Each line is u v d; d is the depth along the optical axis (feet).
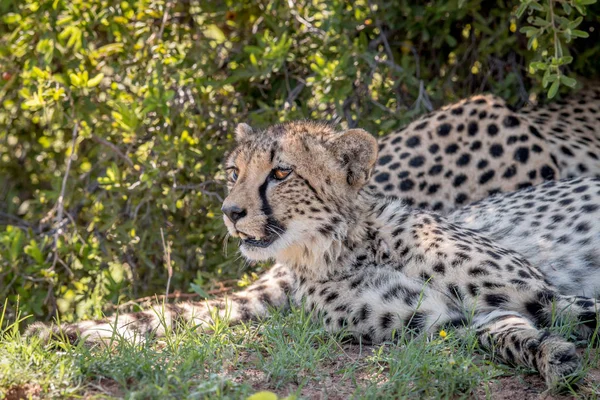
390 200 28.55
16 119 43.68
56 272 37.76
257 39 38.75
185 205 39.24
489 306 25.39
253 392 20.88
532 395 21.59
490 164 34.94
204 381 20.62
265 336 24.95
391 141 35.65
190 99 39.06
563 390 21.54
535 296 25.07
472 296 25.45
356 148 27.25
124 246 37.81
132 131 36.40
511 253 26.91
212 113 39.63
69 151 40.78
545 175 34.73
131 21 39.29
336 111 37.65
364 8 38.68
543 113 37.47
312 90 38.88
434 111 36.42
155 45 38.58
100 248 38.65
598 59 40.55
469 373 22.03
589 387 21.66
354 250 27.09
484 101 35.81
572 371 21.39
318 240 26.96
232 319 28.27
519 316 24.23
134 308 34.58
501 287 25.23
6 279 37.52
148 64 38.65
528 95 39.29
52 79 36.60
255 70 37.45
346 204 27.35
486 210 31.71
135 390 20.67
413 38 40.40
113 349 24.08
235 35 41.16
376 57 37.63
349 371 22.50
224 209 26.81
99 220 38.42
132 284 38.17
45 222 40.47
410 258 26.50
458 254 25.89
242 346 24.45
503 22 37.96
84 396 20.61
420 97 37.60
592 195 29.76
